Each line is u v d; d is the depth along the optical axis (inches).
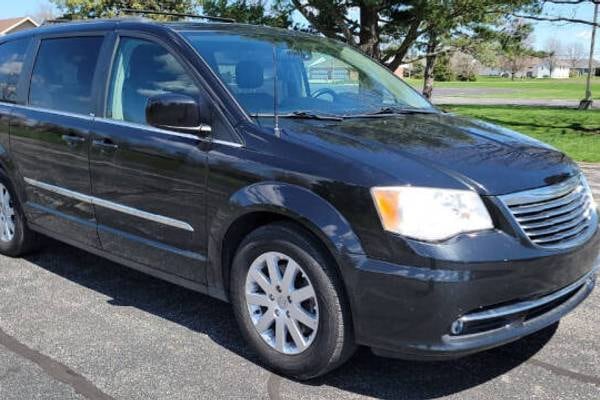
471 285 112.3
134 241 161.8
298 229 126.3
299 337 129.6
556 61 4212.6
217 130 141.4
